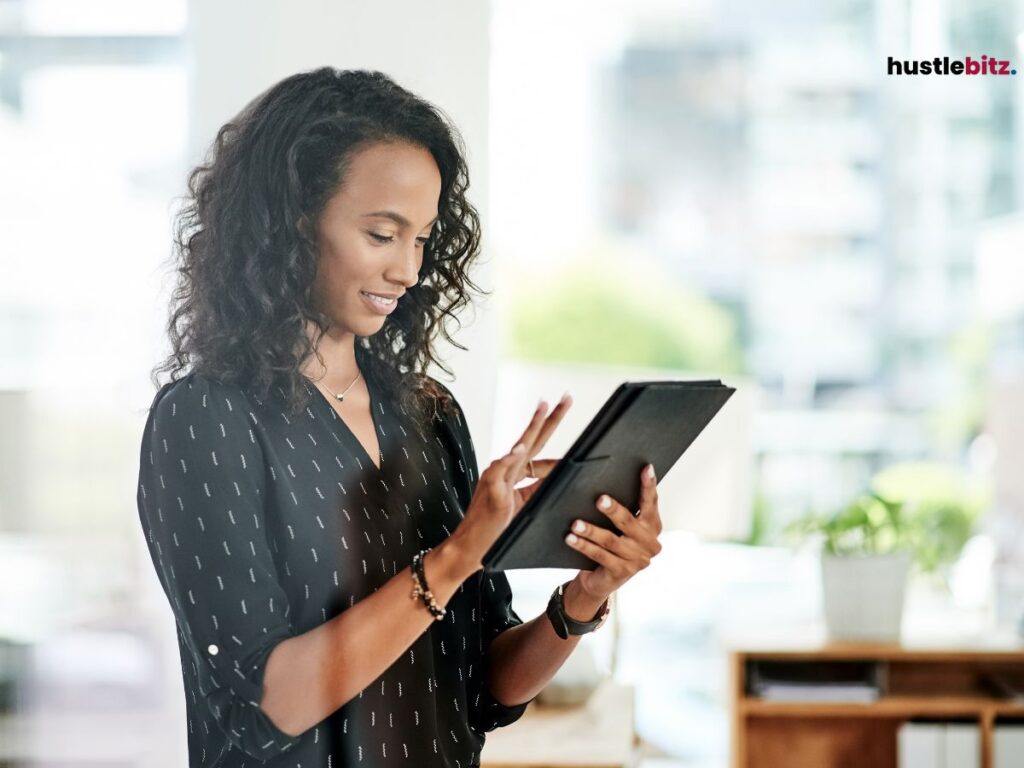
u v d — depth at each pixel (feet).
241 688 3.08
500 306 6.38
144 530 3.34
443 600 3.17
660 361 18.72
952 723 9.15
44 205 5.03
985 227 13.85
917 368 13.76
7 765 4.87
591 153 15.56
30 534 4.90
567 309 19.29
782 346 14.66
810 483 12.85
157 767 4.96
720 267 15.44
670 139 15.40
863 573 8.96
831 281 14.43
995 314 13.00
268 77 5.52
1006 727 8.89
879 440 13.21
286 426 3.42
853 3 14.55
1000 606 9.61
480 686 3.84
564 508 3.24
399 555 3.50
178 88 5.34
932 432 13.34
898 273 14.12
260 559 3.22
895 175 14.21
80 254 5.01
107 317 5.00
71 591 4.93
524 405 6.75
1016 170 13.85
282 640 3.14
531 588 10.61
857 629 9.02
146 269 5.03
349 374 3.69
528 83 15.10
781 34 14.90
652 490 3.37
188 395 3.34
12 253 4.98
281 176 3.50
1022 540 9.58
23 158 5.04
